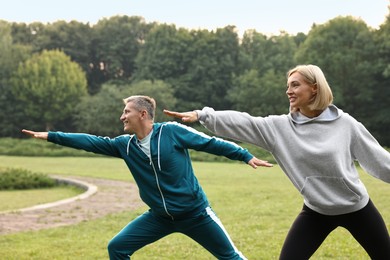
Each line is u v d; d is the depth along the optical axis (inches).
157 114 2516.0
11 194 730.2
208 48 2915.8
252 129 172.6
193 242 339.9
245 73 2797.7
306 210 176.6
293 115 174.4
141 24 3533.5
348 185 167.0
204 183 834.2
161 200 184.1
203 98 2881.4
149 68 2989.7
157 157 181.3
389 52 2357.3
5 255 306.2
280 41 3102.9
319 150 166.7
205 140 182.7
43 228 412.2
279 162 176.1
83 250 321.4
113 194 660.7
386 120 2332.7
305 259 171.5
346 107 2416.3
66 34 3393.2
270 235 366.3
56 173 1039.6
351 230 173.0
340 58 2340.1
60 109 2787.9
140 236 189.6
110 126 2534.5
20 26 3531.0
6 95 2822.3
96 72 3442.4
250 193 675.4
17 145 2003.0
